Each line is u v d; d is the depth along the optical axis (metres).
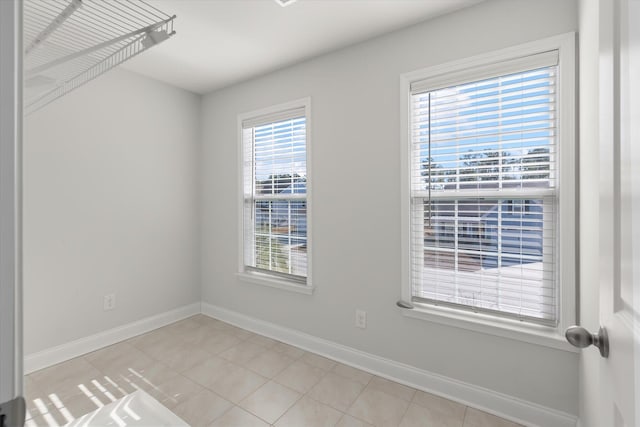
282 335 2.71
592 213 1.26
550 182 1.67
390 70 2.12
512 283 1.77
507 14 1.73
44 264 2.30
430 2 1.81
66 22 1.81
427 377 2.00
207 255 3.31
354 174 2.28
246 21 2.00
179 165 3.16
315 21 2.00
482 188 1.85
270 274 2.85
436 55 1.94
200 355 2.46
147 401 1.44
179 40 2.23
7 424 0.32
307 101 2.51
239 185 3.02
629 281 0.52
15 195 0.34
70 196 2.42
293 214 2.68
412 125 2.07
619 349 0.57
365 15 1.93
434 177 2.00
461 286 1.93
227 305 3.15
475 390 1.85
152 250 2.95
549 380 1.65
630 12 0.50
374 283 2.21
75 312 2.45
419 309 2.02
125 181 2.75
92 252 2.54
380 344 2.19
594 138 1.21
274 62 2.56
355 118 2.27
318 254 2.48
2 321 0.33
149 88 2.90
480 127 1.83
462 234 1.92
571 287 1.57
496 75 1.76
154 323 2.96
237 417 1.76
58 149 2.35
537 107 1.69
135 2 1.75
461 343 1.89
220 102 3.16
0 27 0.33
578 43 1.54
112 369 2.25
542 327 1.68
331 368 2.28
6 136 0.33
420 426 1.69
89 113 2.51
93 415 1.34
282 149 2.75
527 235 1.73
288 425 1.70
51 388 2.02
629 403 0.51
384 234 2.16
